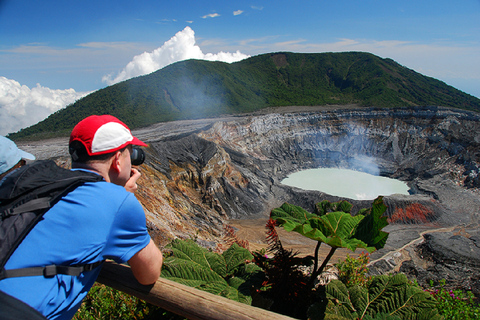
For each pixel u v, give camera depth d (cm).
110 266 276
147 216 3272
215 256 448
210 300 235
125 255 209
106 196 201
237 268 435
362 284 664
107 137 224
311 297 407
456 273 3541
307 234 352
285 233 4225
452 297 627
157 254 235
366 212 412
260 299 412
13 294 163
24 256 170
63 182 191
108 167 232
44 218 179
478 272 3550
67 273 181
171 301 243
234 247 463
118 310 462
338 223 398
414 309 376
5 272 163
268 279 416
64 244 179
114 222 201
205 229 4059
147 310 440
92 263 196
